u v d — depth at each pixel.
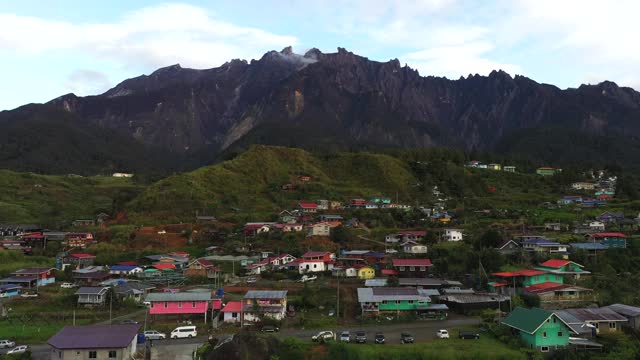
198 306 77.94
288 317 78.25
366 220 148.62
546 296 81.56
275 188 183.88
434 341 65.06
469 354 58.69
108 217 162.62
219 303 79.12
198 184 175.75
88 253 125.44
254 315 75.12
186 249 129.50
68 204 192.88
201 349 61.88
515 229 130.88
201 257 121.19
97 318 79.06
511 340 63.62
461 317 79.06
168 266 110.12
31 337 68.81
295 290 92.19
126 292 89.44
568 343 61.91
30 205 182.38
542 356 59.34
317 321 75.19
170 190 167.75
